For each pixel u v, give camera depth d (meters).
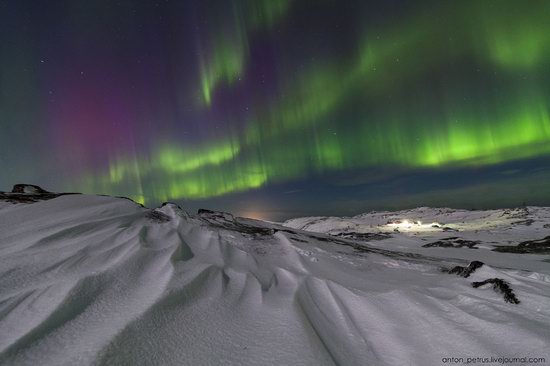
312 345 3.96
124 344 3.56
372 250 15.01
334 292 6.48
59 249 7.19
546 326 4.09
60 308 4.35
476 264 7.55
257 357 3.70
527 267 14.62
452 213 154.12
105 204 13.09
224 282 6.48
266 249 11.17
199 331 4.24
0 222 9.56
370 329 4.74
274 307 5.32
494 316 4.50
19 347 3.44
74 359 3.21
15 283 5.36
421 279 8.16
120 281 5.61
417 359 3.78
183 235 10.70
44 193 15.71
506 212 117.81
